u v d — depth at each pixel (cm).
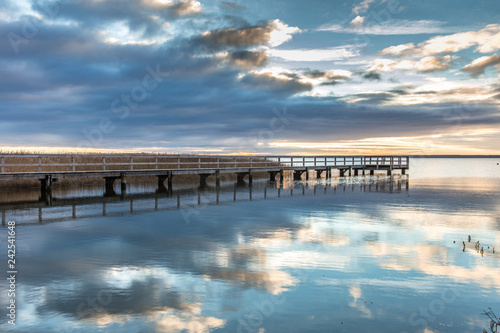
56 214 1478
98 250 945
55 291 670
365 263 840
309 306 612
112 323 555
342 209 1658
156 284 705
